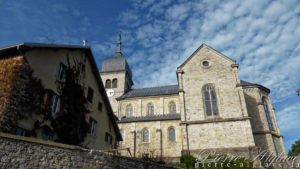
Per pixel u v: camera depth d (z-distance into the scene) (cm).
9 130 1473
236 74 3769
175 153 3866
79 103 2300
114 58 6262
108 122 2919
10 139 1069
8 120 1491
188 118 3609
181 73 3966
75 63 2364
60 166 1205
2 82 1639
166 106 4812
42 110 1786
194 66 3988
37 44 1795
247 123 3372
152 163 1784
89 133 2398
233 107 3556
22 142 1107
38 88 1780
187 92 3806
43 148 1173
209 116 3603
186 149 3372
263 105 4153
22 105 1605
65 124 2039
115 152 3008
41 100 1792
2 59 1742
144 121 4244
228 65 3875
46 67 1920
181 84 3884
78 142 2166
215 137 3391
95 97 2672
